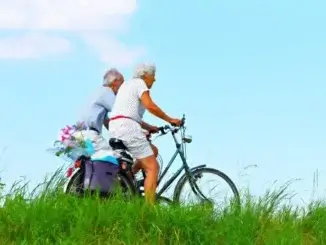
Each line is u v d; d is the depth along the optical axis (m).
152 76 9.93
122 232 8.22
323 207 9.41
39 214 8.38
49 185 9.40
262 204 9.19
